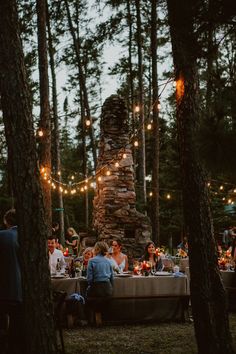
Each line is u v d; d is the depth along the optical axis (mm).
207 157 2764
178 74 5266
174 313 8492
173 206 22172
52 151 28609
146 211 20547
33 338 4156
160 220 22578
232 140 2732
